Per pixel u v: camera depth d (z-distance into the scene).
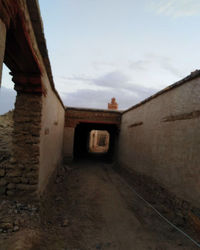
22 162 4.51
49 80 5.68
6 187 4.39
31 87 4.53
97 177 9.68
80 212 5.08
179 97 5.26
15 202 4.23
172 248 3.54
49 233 3.65
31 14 3.02
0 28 1.96
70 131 12.87
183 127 4.95
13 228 3.29
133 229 4.27
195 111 4.47
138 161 8.35
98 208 5.48
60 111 9.66
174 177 5.18
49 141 6.32
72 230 4.02
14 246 2.77
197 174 4.22
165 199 5.50
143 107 8.27
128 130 10.62
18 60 3.68
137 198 6.54
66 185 7.68
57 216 4.64
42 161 5.08
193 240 3.76
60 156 10.91
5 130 7.74
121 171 10.84
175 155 5.24
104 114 13.16
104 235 3.95
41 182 5.04
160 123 6.38
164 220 4.77
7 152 5.29
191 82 4.73
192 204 4.29
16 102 4.65
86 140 20.42
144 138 7.83
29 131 4.60
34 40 3.48
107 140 29.27
